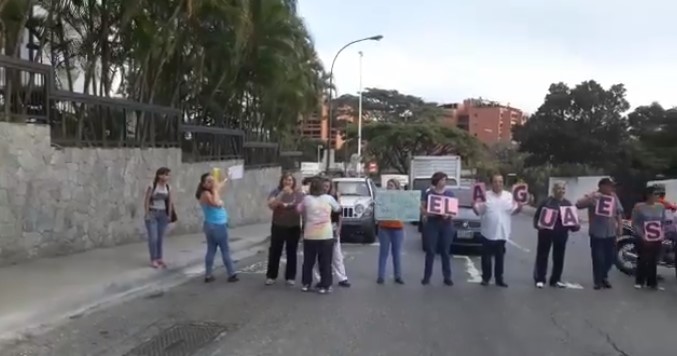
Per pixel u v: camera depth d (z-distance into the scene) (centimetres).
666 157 4481
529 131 5619
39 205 1267
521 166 6494
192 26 1964
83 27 1688
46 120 1304
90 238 1438
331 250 1083
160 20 1748
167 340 759
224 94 2606
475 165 7450
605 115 5416
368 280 1214
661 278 1298
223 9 1916
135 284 1098
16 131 1205
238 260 1511
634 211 1196
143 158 1680
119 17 1620
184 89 2297
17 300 894
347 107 10075
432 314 917
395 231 1181
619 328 856
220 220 1174
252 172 2630
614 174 4294
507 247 1914
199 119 2539
